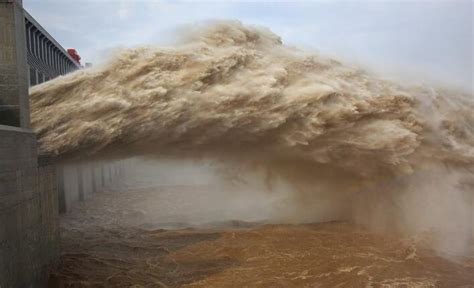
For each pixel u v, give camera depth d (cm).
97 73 1948
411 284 1514
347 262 1733
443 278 1577
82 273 1659
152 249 1988
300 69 2220
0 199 1122
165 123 2012
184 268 1722
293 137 2228
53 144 1920
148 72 1948
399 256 1806
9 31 1561
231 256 1845
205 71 1966
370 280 1549
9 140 1204
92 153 2059
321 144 2286
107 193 4188
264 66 2133
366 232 2181
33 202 1394
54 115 1916
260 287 1508
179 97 1978
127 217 2905
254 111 2080
